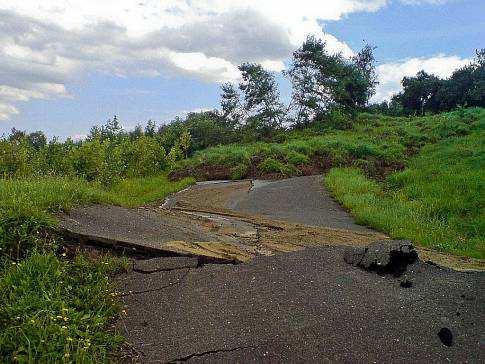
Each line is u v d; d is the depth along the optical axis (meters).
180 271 5.16
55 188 6.80
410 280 5.15
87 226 5.91
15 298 4.14
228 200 12.30
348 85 32.38
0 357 3.53
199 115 33.12
